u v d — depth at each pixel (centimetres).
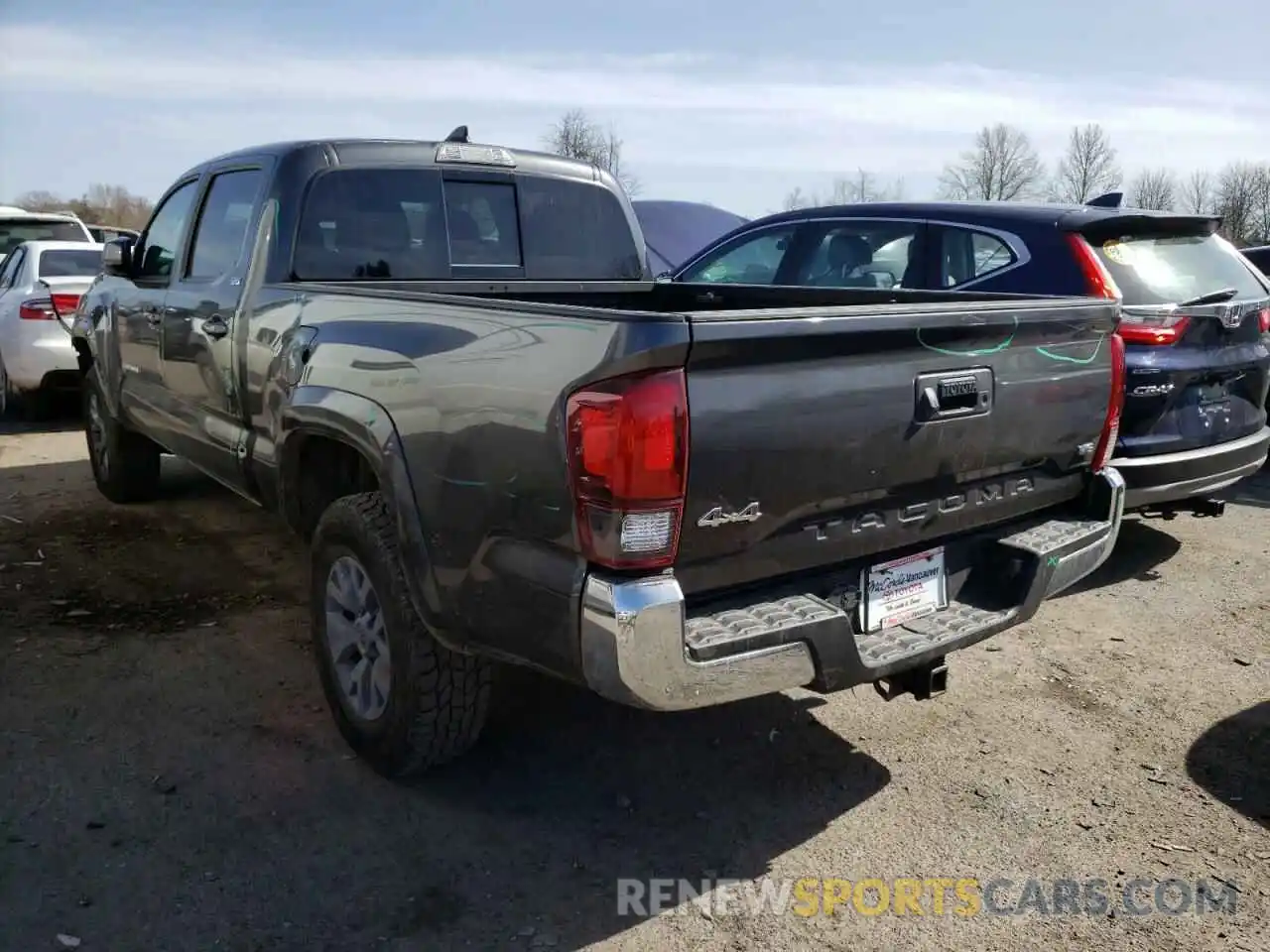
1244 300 523
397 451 301
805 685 273
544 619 261
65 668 411
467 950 261
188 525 606
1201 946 268
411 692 312
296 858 294
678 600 246
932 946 267
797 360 259
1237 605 504
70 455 796
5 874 282
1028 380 317
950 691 411
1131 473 488
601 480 242
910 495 297
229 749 353
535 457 258
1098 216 515
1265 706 399
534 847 304
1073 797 335
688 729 376
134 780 331
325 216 427
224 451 442
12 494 673
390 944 262
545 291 479
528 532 263
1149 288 510
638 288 512
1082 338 336
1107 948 267
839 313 262
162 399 514
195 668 415
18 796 320
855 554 290
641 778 342
